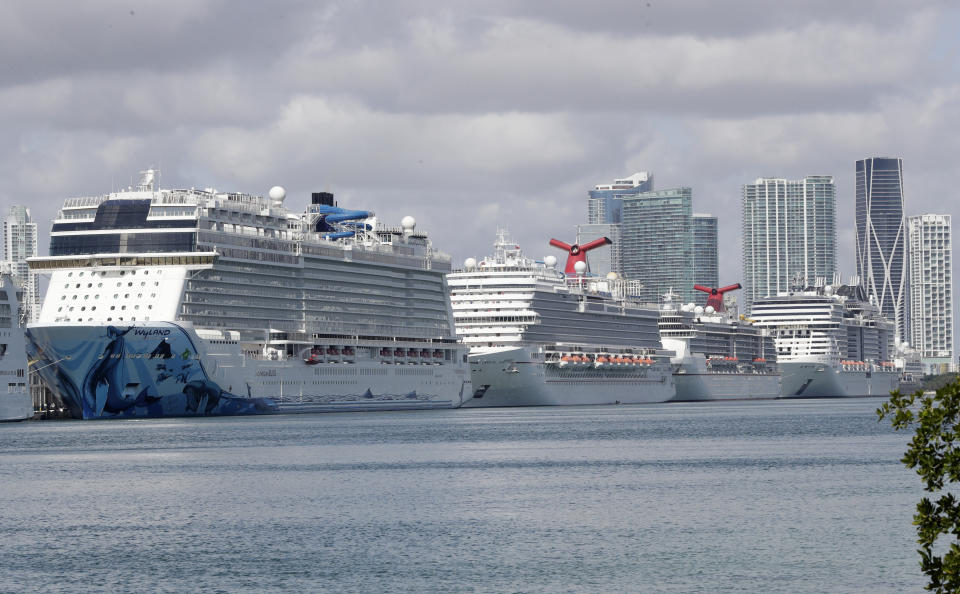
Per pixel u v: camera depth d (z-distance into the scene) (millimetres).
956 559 84500
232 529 177875
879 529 174375
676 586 140500
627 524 179875
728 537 169125
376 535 172250
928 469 85188
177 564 154375
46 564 155000
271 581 144750
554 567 150625
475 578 145250
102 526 181250
